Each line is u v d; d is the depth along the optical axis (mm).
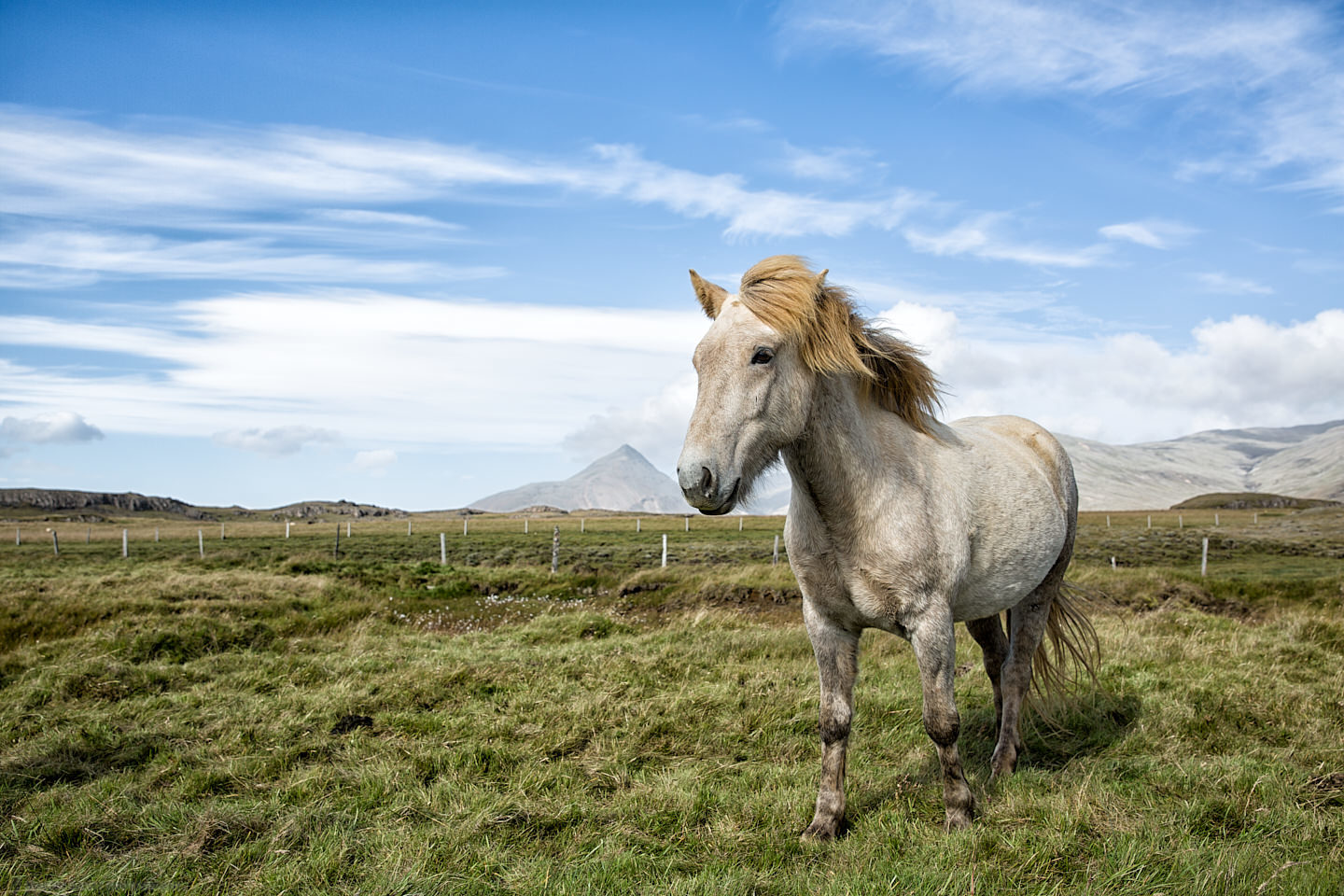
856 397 3596
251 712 5410
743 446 3000
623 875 3053
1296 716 4938
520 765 4391
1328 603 10883
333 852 3242
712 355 3086
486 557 25047
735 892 2846
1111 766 4176
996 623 4930
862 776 4191
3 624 9078
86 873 3135
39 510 113375
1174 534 36094
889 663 6816
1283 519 60344
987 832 3266
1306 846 3086
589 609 11391
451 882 3000
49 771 4301
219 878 3113
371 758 4488
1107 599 10805
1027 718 5168
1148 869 2893
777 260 3225
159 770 4348
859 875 2934
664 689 6039
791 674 6383
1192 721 4879
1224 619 8539
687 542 32125
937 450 3869
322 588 12484
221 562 20750
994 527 3936
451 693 5914
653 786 4027
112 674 6398
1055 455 5027
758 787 4133
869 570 3451
